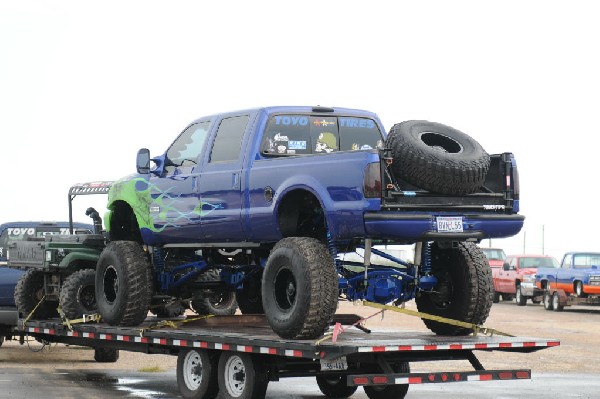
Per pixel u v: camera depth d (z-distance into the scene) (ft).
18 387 46.14
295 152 41.29
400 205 35.04
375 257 42.19
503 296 143.02
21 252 53.67
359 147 43.06
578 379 51.85
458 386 48.26
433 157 35.37
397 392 41.01
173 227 43.70
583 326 91.20
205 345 38.37
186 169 43.39
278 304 36.40
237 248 43.29
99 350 58.75
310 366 38.22
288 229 38.45
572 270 116.16
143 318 45.39
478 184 36.52
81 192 53.93
